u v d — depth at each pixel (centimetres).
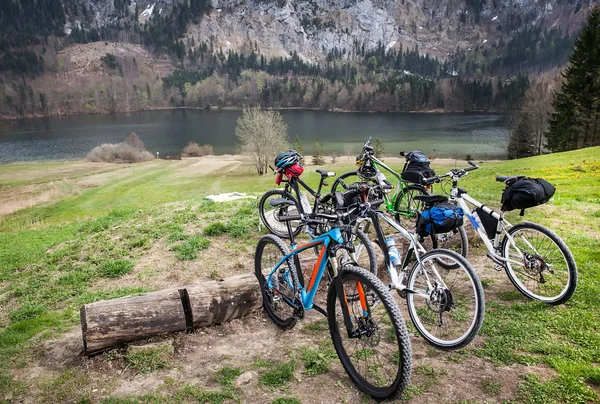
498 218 480
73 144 11412
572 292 430
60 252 771
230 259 645
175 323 426
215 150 10119
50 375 392
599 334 384
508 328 405
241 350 412
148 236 758
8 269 824
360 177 644
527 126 6294
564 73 5059
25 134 13675
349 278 336
